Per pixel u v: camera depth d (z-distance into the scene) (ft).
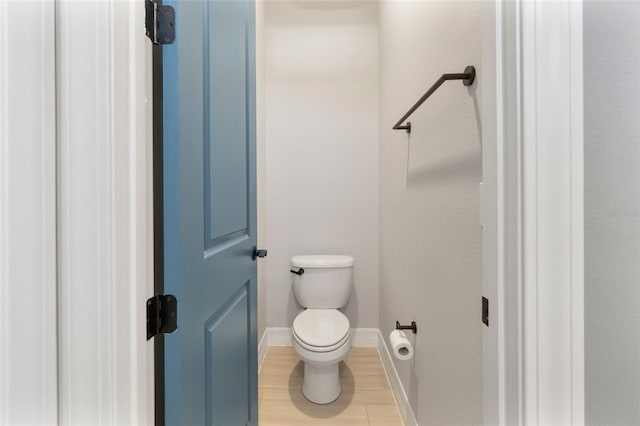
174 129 2.01
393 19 5.75
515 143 1.59
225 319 2.99
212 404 2.64
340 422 4.98
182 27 2.08
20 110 1.53
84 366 1.69
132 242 1.82
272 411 5.24
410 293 4.61
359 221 7.66
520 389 1.58
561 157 1.56
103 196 1.70
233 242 3.27
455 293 2.98
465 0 2.74
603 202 1.60
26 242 1.56
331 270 6.75
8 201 1.52
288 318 7.67
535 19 1.55
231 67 3.14
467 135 2.72
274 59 7.64
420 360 4.11
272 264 7.69
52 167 1.63
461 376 2.83
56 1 1.65
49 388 1.61
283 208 7.69
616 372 1.58
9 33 1.50
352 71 7.61
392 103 5.86
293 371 6.49
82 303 1.69
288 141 7.68
